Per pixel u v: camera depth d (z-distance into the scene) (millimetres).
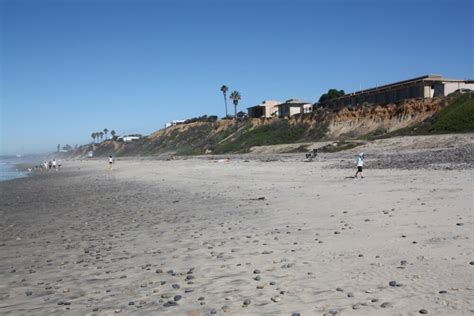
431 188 20250
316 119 101562
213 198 24562
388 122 82500
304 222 14641
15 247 14117
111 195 31219
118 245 13289
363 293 7129
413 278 7633
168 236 14180
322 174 34719
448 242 9906
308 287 7695
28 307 7875
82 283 9273
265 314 6574
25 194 36781
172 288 8391
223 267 9625
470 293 6664
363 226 12820
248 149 98312
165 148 162875
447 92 85000
